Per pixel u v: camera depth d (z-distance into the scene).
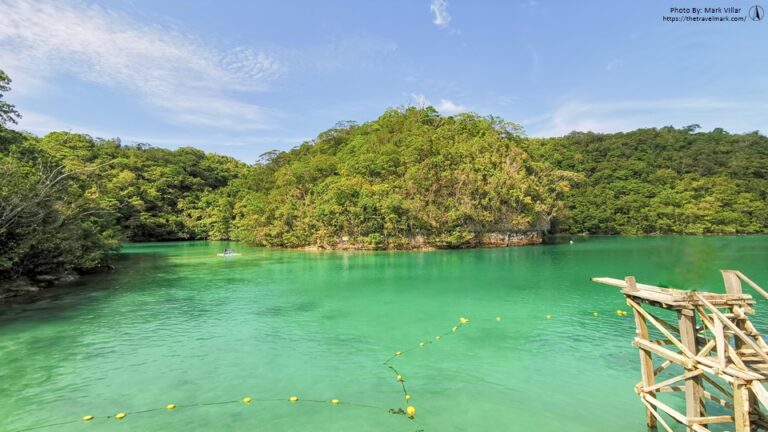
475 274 31.09
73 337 15.73
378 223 54.62
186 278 30.36
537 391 10.74
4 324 17.58
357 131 85.69
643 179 92.56
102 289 25.83
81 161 70.94
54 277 28.03
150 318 18.58
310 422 9.22
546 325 16.92
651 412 8.41
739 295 7.66
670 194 83.62
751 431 7.60
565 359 13.04
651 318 8.45
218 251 55.56
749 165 88.44
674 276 16.55
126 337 15.71
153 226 75.94
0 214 22.38
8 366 12.74
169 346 14.64
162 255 49.62
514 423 9.09
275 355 13.66
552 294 23.20
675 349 13.46
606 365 12.49
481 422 9.14
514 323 17.25
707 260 27.83
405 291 24.44
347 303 21.31
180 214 82.75
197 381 11.56
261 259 44.28
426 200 55.97
